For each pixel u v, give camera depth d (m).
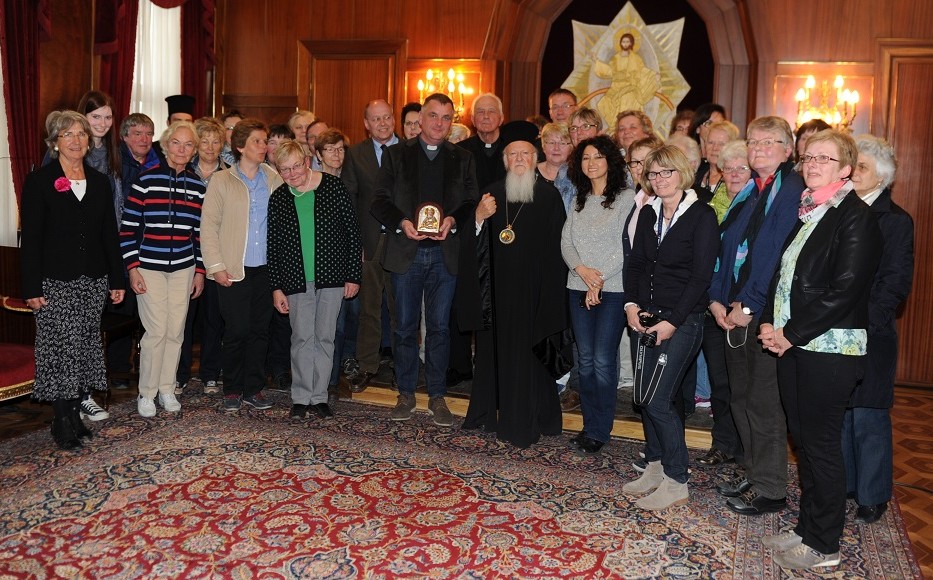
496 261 4.40
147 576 2.91
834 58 6.96
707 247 3.43
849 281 2.86
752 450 3.61
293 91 8.34
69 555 3.05
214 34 8.34
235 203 4.78
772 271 3.34
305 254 4.68
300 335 4.75
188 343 5.32
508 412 4.38
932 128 6.71
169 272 4.74
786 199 3.35
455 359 5.31
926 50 6.69
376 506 3.55
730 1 7.35
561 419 4.64
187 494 3.63
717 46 7.57
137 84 7.38
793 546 3.20
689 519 3.51
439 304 4.63
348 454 4.20
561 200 4.39
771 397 3.50
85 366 4.27
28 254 4.04
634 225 3.85
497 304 4.40
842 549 3.26
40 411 4.98
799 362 3.02
